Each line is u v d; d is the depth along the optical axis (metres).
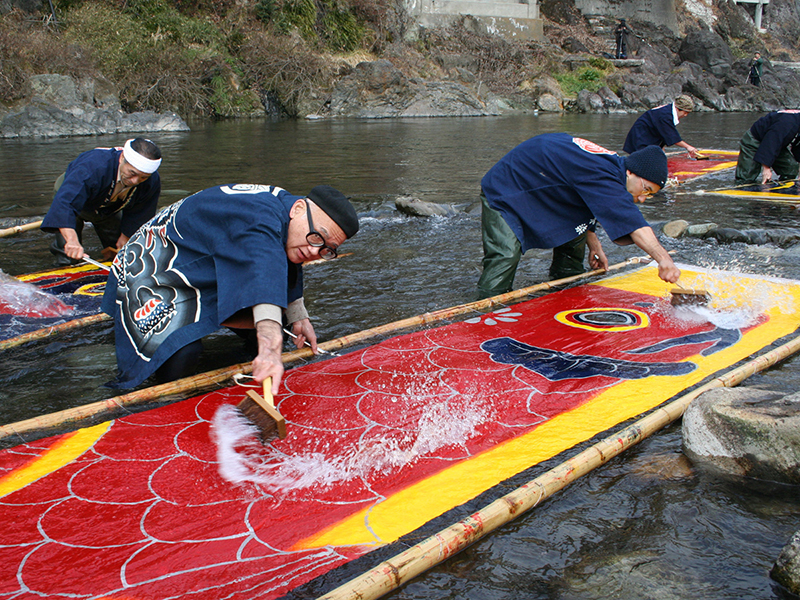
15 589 1.69
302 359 3.22
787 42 44.69
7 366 3.18
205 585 1.71
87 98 16.97
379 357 3.24
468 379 2.98
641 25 33.78
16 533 1.92
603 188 3.78
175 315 2.78
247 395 2.48
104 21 18.62
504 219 4.18
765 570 1.76
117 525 1.96
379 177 9.40
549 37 31.14
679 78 28.86
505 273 4.25
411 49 25.92
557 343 3.41
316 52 22.89
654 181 3.85
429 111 22.92
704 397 2.39
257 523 1.98
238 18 21.91
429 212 6.76
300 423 2.57
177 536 1.91
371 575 1.68
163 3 20.41
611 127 18.17
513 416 2.63
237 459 2.33
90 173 4.00
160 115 16.66
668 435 2.49
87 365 3.19
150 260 2.83
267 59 21.19
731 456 2.23
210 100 19.92
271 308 2.36
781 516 2.00
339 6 24.27
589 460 2.22
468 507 2.05
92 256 5.17
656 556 1.82
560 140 4.07
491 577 1.76
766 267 4.88
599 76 28.31
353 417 2.62
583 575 1.76
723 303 4.02
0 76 15.36
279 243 2.50
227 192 2.65
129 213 4.46
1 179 9.01
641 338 3.46
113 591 1.69
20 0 18.17
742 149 9.02
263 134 15.76
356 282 4.56
